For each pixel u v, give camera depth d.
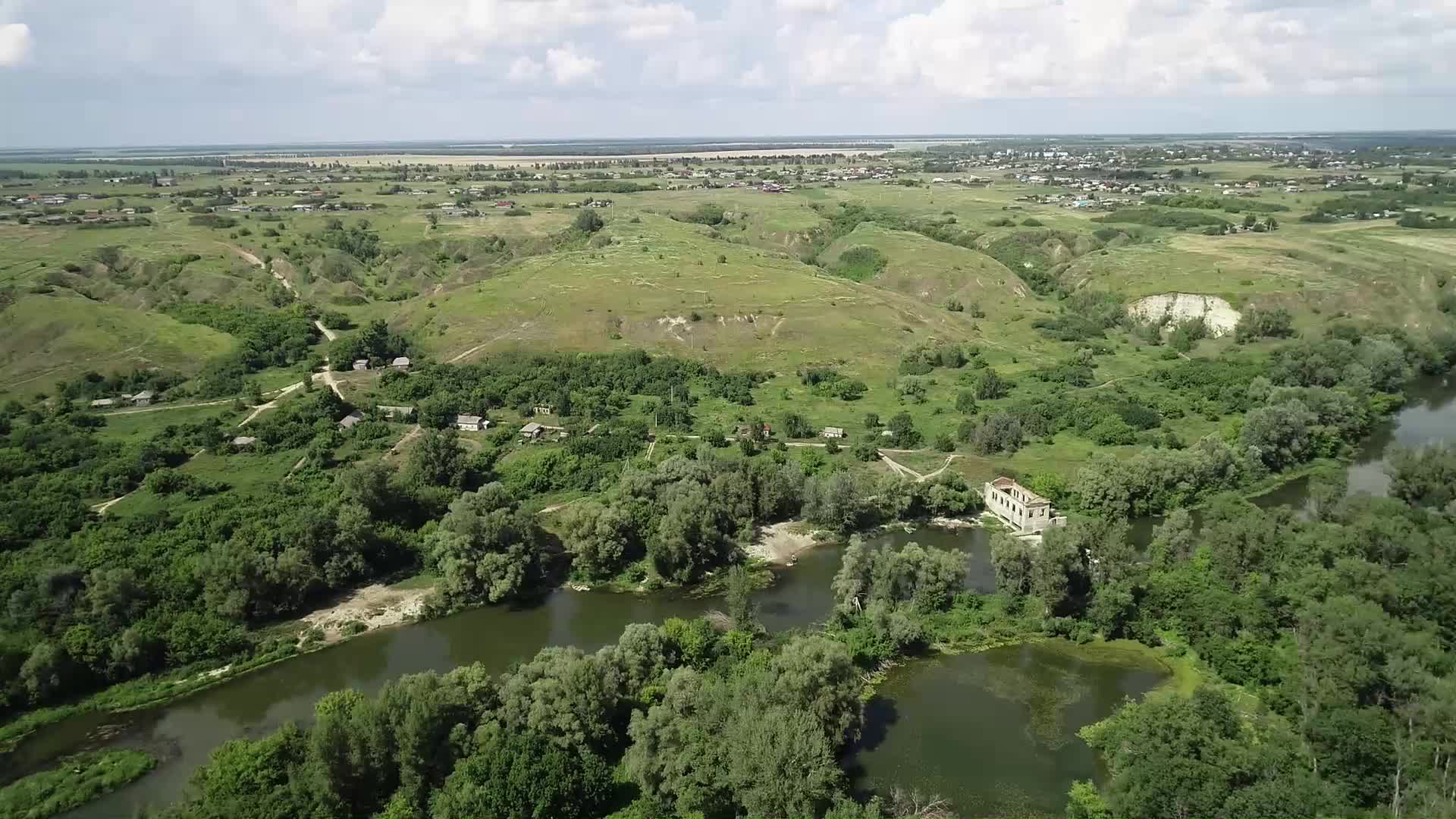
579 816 61.41
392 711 63.50
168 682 81.62
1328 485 104.50
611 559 103.50
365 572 100.50
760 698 65.69
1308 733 63.25
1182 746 60.50
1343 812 55.25
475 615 95.75
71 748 73.19
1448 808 54.22
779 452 131.75
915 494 117.00
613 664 73.00
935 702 76.69
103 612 83.81
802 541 112.31
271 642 88.06
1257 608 80.88
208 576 90.75
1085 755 69.19
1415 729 62.31
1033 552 92.44
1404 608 77.75
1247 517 93.00
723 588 100.88
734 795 60.34
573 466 124.88
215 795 60.06
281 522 103.25
